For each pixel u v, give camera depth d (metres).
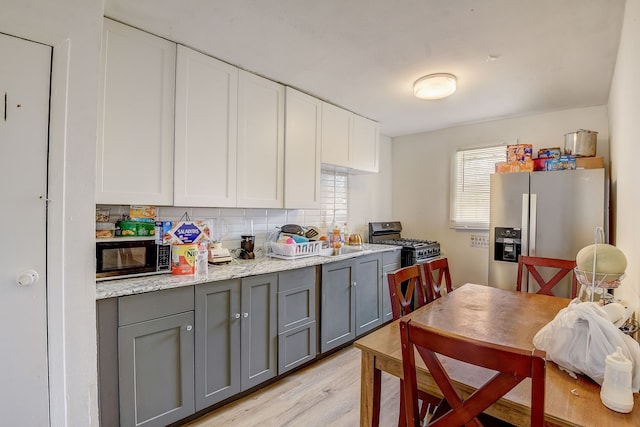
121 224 1.77
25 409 1.20
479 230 3.64
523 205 2.82
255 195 2.38
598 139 2.94
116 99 1.72
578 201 2.59
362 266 2.93
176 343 1.68
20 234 1.18
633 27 1.39
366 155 3.42
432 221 4.02
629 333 1.11
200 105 2.05
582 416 0.81
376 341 1.26
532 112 3.21
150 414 1.60
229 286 1.89
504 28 1.75
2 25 1.14
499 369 0.77
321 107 2.88
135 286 1.57
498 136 3.50
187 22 1.73
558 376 1.00
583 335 0.99
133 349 1.54
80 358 1.30
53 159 1.22
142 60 1.81
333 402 1.98
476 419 0.84
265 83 2.43
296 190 2.66
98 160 1.66
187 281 1.71
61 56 1.23
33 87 1.19
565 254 2.63
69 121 1.25
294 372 2.36
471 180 3.69
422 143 4.11
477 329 1.38
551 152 2.89
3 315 1.16
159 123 1.88
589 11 1.59
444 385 0.89
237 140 2.26
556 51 2.00
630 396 0.83
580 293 1.46
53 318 1.24
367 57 2.10
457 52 2.03
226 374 1.89
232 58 2.13
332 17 1.67
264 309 2.09
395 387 2.16
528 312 1.62
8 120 1.16
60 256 1.24
